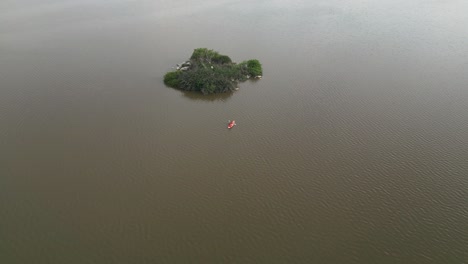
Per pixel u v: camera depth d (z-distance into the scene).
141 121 53.06
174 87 62.53
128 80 64.50
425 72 66.56
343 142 48.50
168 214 38.12
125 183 41.91
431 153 46.25
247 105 57.47
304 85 62.84
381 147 47.47
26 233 35.81
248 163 44.97
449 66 68.56
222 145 48.12
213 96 60.38
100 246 34.69
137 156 46.03
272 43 80.44
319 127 51.66
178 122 53.00
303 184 41.78
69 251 34.16
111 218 37.56
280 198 40.00
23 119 53.19
